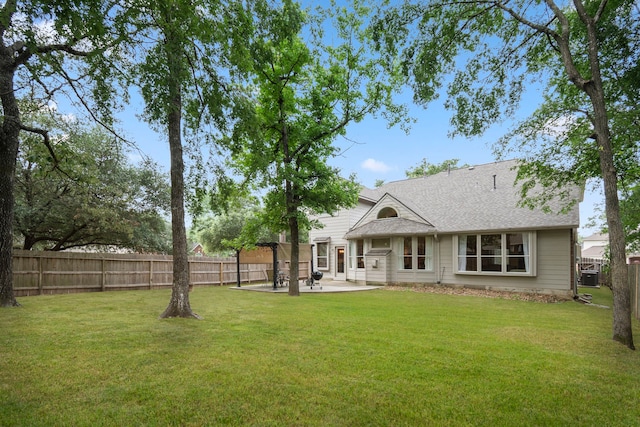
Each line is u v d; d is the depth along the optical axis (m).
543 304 11.77
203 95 8.34
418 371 4.48
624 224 11.89
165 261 17.11
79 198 15.64
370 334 6.54
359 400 3.58
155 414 3.20
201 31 6.61
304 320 7.88
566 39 7.20
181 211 8.24
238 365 4.59
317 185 13.66
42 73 6.66
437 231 16.75
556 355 5.34
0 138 8.94
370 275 19.02
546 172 9.76
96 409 3.26
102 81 6.70
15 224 15.46
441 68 8.95
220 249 38.47
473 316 8.87
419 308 10.20
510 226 14.80
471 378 4.29
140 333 6.21
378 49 9.02
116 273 14.99
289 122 13.88
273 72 12.65
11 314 7.86
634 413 3.45
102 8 5.67
